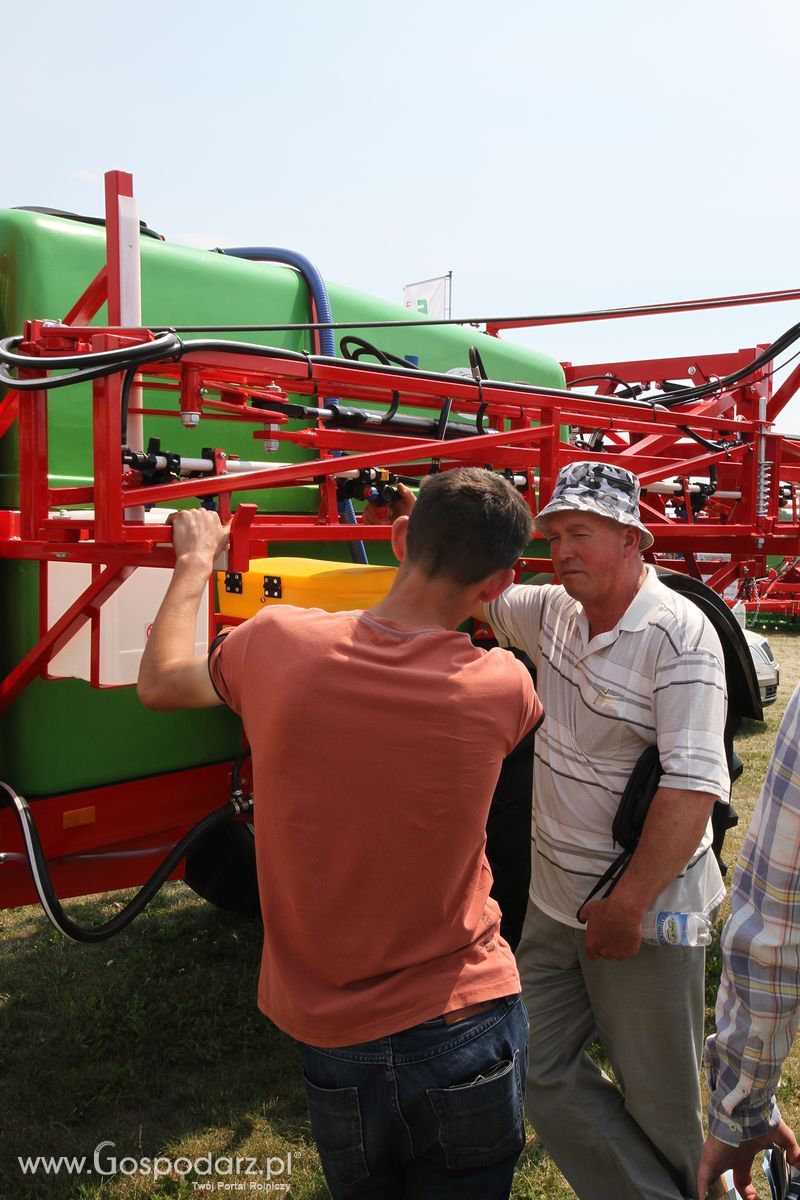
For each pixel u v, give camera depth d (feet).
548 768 7.63
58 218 8.87
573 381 18.63
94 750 9.27
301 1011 5.08
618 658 7.22
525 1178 8.86
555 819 7.55
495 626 8.55
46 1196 8.32
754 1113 5.08
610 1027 7.34
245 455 10.58
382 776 4.88
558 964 7.75
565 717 7.56
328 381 8.71
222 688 5.37
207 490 7.14
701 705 6.89
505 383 9.61
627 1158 7.34
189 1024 10.91
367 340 12.10
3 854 8.48
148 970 12.10
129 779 9.64
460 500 5.26
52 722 8.93
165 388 7.89
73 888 9.22
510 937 10.90
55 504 7.72
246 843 12.87
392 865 4.92
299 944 5.14
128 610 7.98
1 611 8.73
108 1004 11.22
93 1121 9.37
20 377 7.24
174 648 5.84
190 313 9.89
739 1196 5.23
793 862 4.69
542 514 7.29
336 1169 5.20
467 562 5.26
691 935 6.95
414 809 4.90
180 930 13.15
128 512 6.86
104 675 7.81
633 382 18.42
